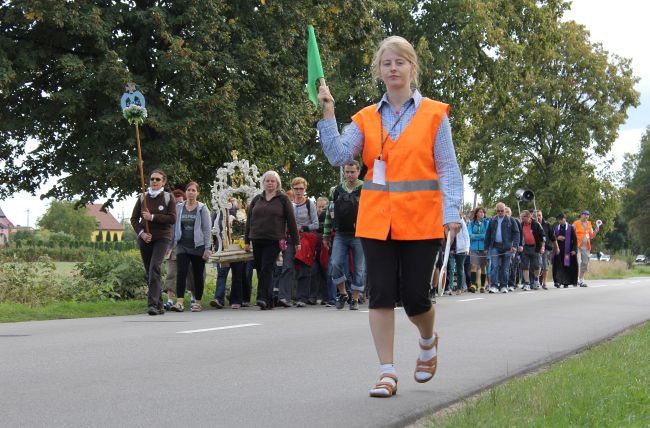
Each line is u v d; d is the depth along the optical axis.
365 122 5.22
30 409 4.79
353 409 4.94
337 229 13.35
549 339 9.07
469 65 35.34
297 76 26.59
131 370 6.31
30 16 21.86
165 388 5.55
